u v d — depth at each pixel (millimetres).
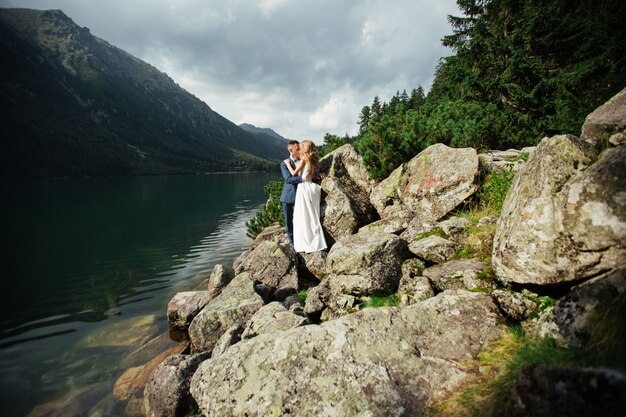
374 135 10547
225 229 22500
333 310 5926
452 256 5691
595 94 14617
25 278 12867
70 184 88000
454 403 2848
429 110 15680
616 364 2246
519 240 3740
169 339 7504
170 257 15531
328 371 3512
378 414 2996
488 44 19328
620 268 2867
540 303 3695
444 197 7590
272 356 3854
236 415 3477
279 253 8281
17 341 7758
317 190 8180
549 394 2020
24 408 5434
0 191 61844
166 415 4527
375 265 5875
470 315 3836
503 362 3092
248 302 6855
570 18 16781
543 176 3703
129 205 38156
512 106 16578
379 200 9172
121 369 6441
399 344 3680
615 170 3072
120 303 10086
